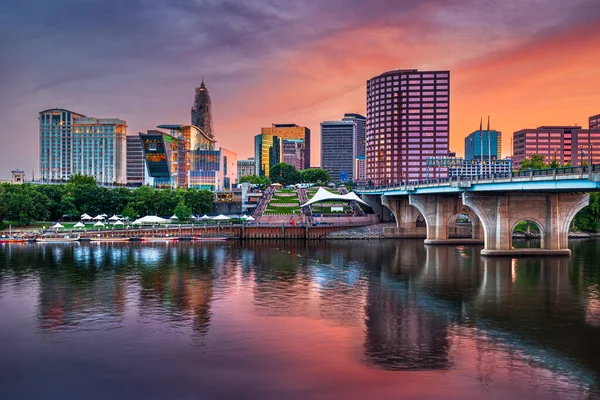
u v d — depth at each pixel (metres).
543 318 63.28
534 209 118.62
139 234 165.12
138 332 57.00
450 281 87.56
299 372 45.56
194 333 56.59
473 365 47.25
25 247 139.38
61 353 50.44
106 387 42.72
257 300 72.50
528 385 42.88
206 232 170.38
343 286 83.06
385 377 44.41
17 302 71.12
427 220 156.00
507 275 93.25
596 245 146.75
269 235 171.00
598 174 79.81
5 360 48.66
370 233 177.00
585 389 42.16
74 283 85.00
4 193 167.88
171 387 42.66
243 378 44.28
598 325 60.25
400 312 65.94
